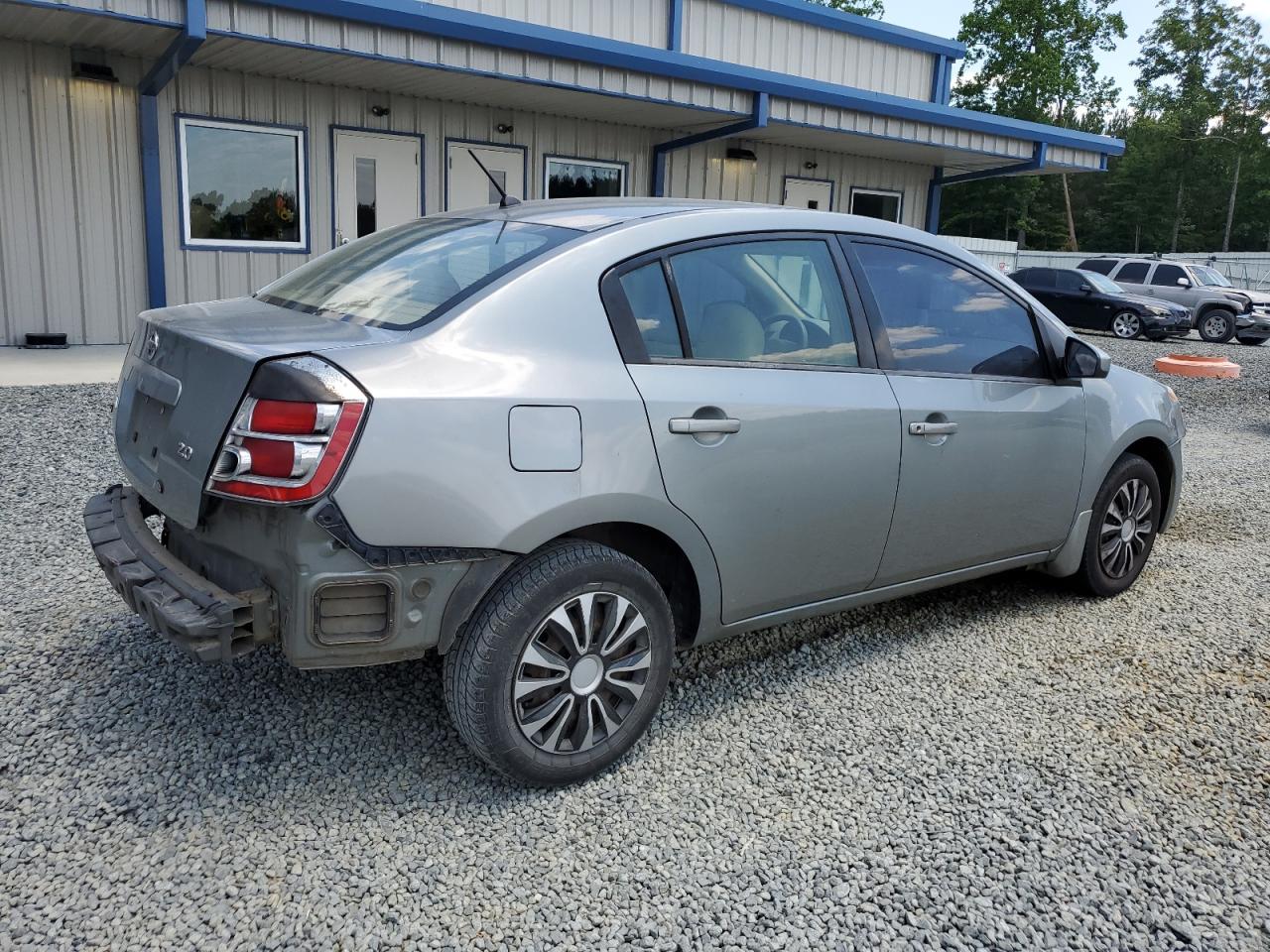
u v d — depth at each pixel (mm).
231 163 10727
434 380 2480
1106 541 4434
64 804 2609
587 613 2734
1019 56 49219
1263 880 2529
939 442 3535
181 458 2568
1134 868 2557
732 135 13102
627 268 2904
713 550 3006
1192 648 3969
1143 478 4492
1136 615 4320
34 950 2094
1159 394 4625
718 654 3789
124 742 2922
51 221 9844
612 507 2723
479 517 2500
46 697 3146
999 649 3914
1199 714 3406
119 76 9906
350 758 2900
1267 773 3037
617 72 11094
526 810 2695
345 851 2482
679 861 2510
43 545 4500
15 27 8852
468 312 2641
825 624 4133
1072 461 4074
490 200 12719
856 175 16562
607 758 2863
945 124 14383
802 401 3141
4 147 9500
